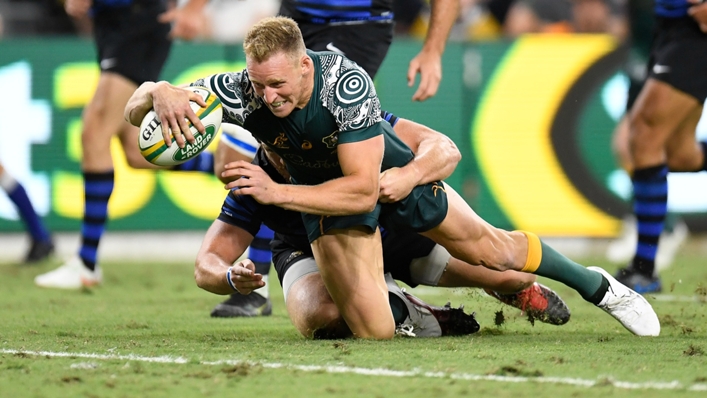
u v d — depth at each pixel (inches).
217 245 581.6
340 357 489.7
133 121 538.9
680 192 1333.7
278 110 506.0
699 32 918.4
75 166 1326.3
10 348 543.2
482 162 1344.7
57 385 418.3
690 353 504.7
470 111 1343.5
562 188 1347.2
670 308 777.6
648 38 1037.8
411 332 587.2
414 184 545.0
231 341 569.9
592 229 1348.4
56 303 847.7
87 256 983.6
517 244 585.3
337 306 567.8
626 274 933.2
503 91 1346.0
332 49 760.3
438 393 396.8
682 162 1008.2
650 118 931.3
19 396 397.7
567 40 1343.5
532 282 629.9
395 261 621.9
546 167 1347.2
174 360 484.7
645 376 434.9
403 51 1328.7
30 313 765.3
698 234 1334.9
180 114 511.5
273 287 1018.7
